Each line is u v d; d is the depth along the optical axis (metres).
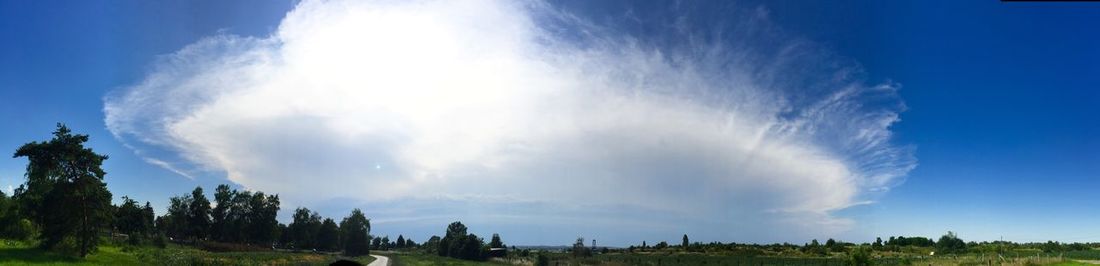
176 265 65.62
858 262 44.81
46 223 63.12
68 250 63.41
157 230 134.75
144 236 115.12
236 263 72.00
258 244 151.00
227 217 145.62
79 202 63.09
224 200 145.62
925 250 107.88
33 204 66.12
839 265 76.12
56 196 62.09
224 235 144.00
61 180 62.94
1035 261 59.91
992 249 98.56
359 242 163.12
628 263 92.31
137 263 64.38
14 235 77.06
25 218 78.12
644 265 86.56
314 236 167.50
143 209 117.50
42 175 61.81
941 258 76.75
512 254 136.50
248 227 146.62
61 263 55.44
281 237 168.12
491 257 128.25
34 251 61.06
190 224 139.62
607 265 89.19
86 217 63.66
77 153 62.91
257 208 147.88
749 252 124.25
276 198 150.88
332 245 169.00
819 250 116.06
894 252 106.44
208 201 142.50
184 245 125.44
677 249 141.38
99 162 65.12
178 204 137.75
